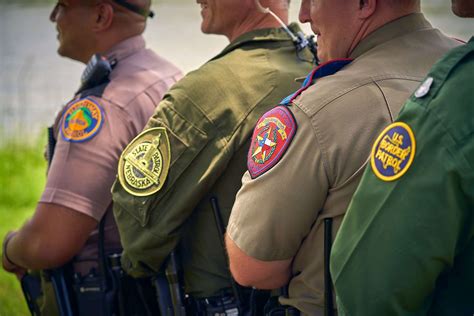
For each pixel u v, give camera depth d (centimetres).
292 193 334
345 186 328
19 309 766
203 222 432
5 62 1702
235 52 443
